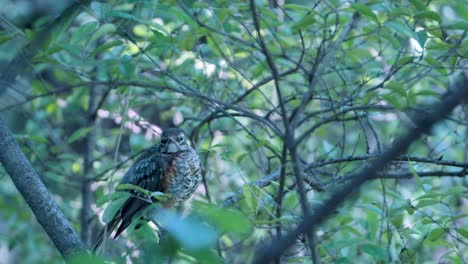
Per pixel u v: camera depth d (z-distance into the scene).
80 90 13.17
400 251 8.88
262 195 9.50
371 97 9.39
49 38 9.56
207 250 4.22
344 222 9.28
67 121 14.40
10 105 10.37
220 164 13.29
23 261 12.38
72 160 14.12
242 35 11.63
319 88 12.01
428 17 8.68
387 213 8.69
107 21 10.04
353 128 14.35
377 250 7.92
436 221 8.69
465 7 10.19
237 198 9.84
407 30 8.60
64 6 10.94
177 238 4.18
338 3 9.59
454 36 9.53
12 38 9.52
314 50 10.96
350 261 8.50
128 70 10.17
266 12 9.49
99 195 12.55
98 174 12.23
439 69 9.57
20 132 12.67
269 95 12.42
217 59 11.58
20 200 13.37
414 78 9.95
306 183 9.91
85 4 9.77
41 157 13.30
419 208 9.49
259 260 4.31
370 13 8.21
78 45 10.67
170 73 10.13
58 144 14.15
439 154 11.80
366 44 12.13
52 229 7.84
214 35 10.56
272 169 12.27
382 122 14.26
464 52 9.28
